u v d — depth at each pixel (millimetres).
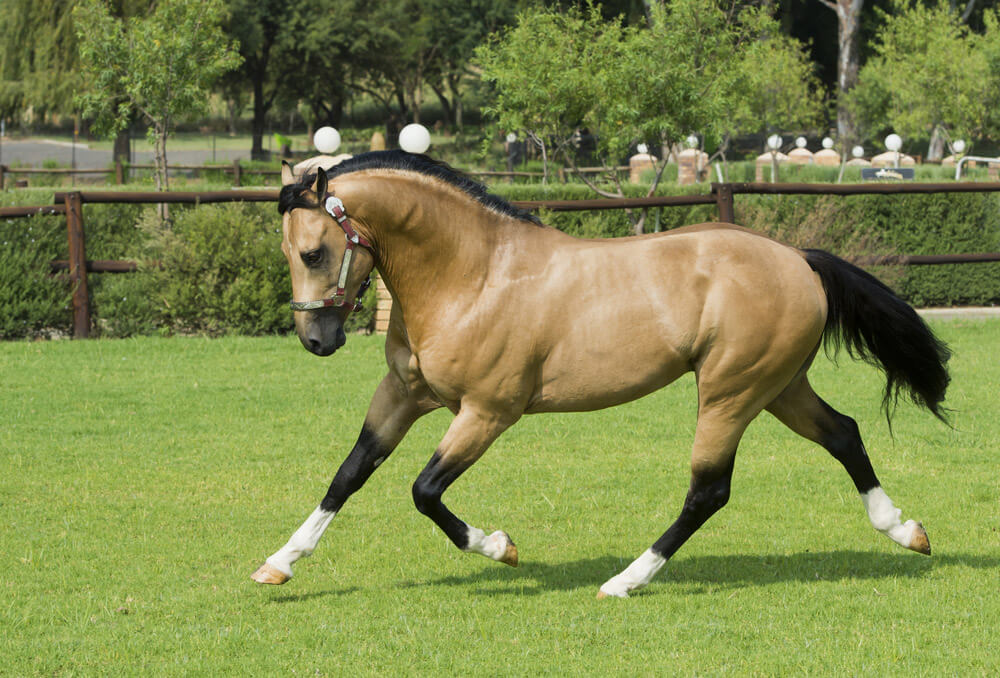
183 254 19094
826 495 10289
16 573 7957
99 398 14117
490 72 26125
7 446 11750
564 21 25750
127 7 46719
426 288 7180
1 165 40906
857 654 6508
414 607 7371
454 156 77875
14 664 6324
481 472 11039
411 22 86375
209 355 17141
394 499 10133
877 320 7836
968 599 7508
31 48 57125
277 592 7676
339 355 17312
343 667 6332
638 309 7254
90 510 9594
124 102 34094
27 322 18609
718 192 20797
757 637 6824
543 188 23297
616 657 6484
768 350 7387
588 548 8789
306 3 80688
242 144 97000
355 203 6969
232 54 32531
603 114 25734
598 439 12430
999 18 53094
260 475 10781
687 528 7559
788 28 78750
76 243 18703
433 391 7355
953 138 50875
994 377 15750
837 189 21375
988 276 23094
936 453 11805
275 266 19328
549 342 7219
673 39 24172
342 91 90812
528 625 7004
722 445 7512
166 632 6840
